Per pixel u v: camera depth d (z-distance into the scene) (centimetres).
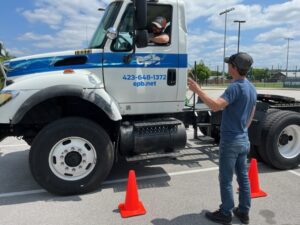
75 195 407
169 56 445
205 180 459
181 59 451
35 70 421
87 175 405
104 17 450
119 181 458
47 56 422
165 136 433
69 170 399
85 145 402
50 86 386
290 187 430
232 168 307
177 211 358
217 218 326
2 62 454
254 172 401
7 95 380
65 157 396
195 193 409
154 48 436
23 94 382
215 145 617
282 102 592
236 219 336
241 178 319
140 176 477
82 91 389
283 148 514
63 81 390
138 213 348
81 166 402
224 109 308
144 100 445
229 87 297
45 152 385
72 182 398
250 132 515
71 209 365
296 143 516
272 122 493
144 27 385
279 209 361
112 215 349
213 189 423
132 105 442
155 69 441
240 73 301
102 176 410
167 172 495
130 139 420
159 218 341
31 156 386
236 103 298
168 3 435
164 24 435
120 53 426
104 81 426
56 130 385
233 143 300
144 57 434
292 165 508
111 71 426
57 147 392
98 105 393
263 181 453
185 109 506
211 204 376
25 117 409
